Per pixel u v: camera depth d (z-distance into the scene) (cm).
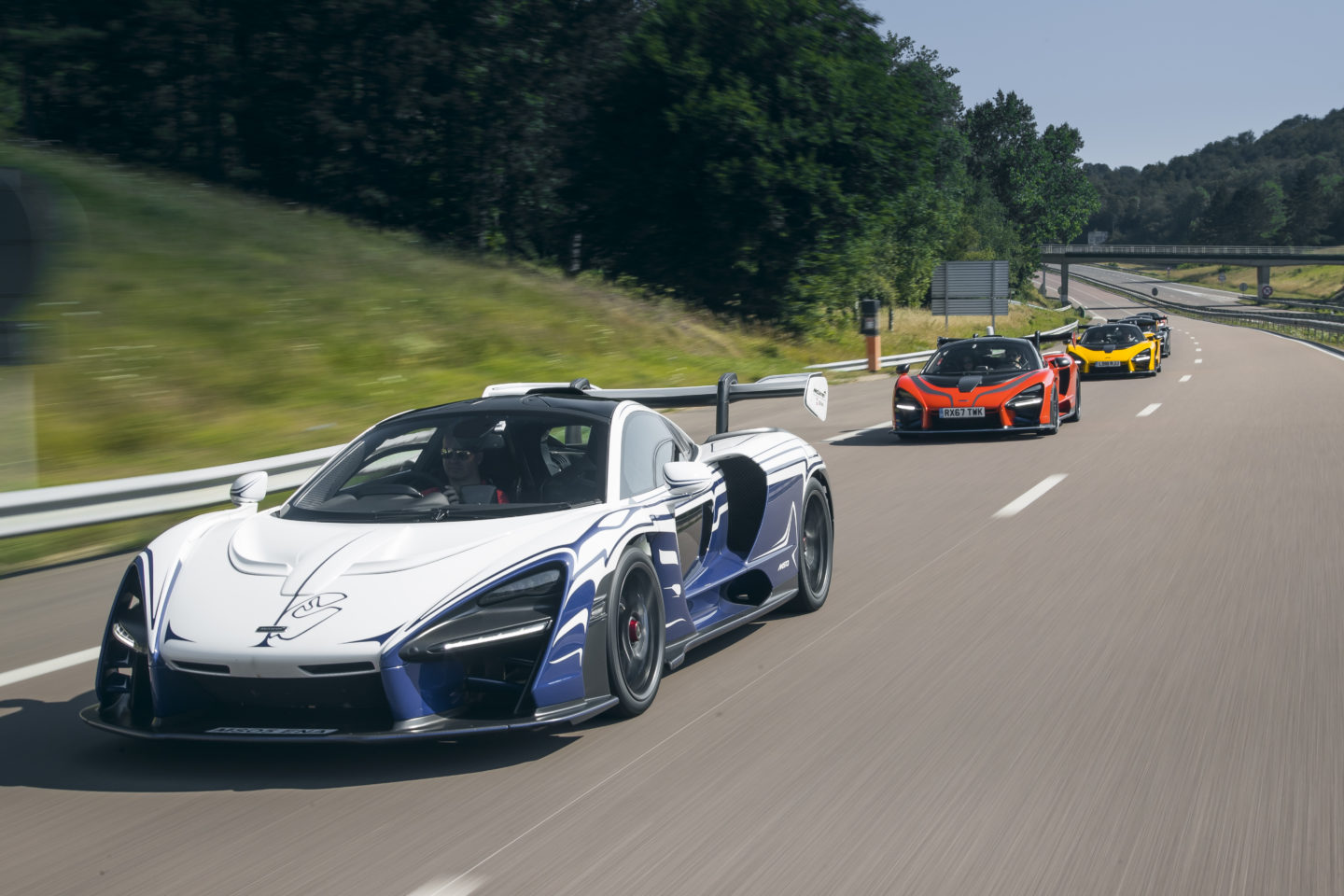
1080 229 14350
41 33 2620
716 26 3241
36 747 426
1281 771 369
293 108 2994
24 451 1155
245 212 2622
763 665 512
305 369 1683
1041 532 807
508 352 2108
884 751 397
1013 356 1474
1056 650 519
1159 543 753
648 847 323
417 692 373
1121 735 407
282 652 366
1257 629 544
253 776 388
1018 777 371
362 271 2377
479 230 3416
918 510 920
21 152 2362
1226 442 1283
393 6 2947
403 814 351
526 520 430
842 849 320
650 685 450
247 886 304
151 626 392
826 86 3247
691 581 511
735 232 3272
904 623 576
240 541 430
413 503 452
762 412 1898
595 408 504
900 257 6256
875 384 2642
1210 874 300
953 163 9294
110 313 1656
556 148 3425
